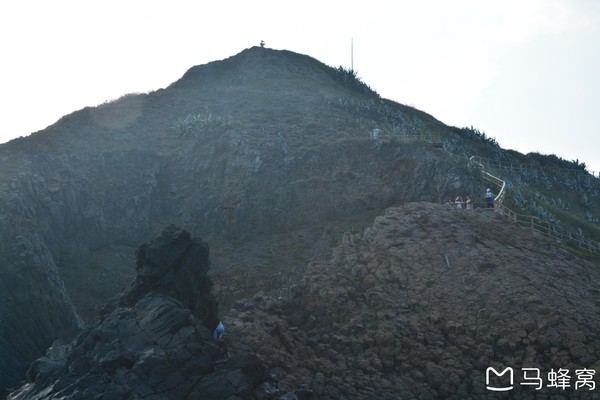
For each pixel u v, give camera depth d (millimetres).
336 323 45812
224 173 67125
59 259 60000
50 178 63188
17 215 55719
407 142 67438
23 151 64500
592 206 82562
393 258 49906
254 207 63094
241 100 84000
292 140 70688
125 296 39906
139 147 72562
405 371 43000
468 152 85812
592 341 43438
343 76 101750
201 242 40875
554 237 56969
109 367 33938
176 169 70250
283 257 57438
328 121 77188
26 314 49812
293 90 88312
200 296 40344
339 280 48500
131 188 67000
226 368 34500
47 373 36625
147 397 32812
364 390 42031
